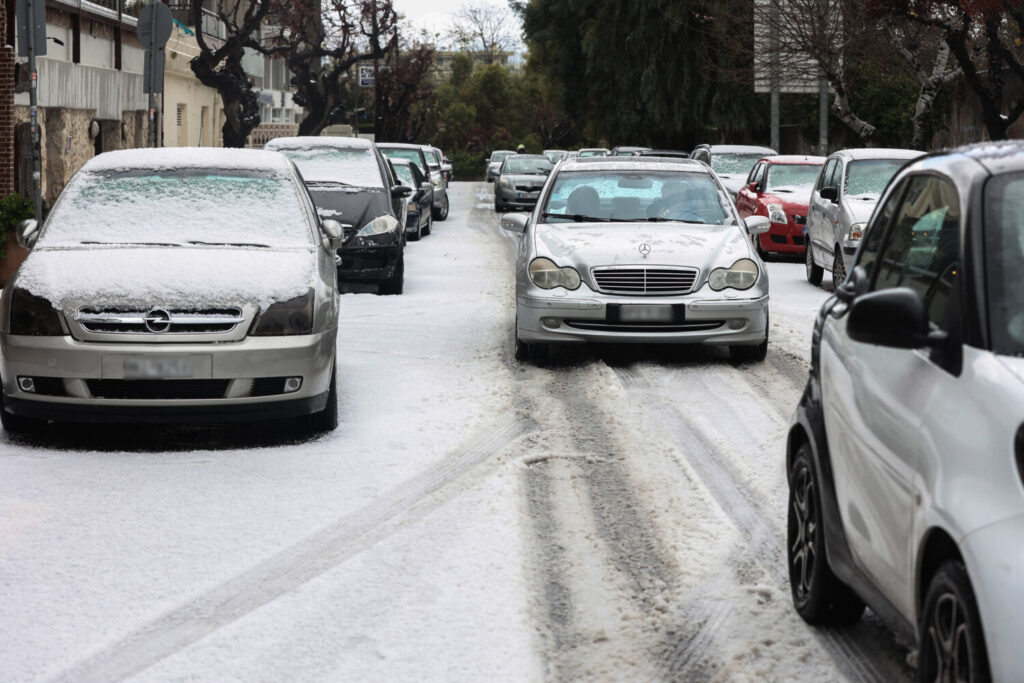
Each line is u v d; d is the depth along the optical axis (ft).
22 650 17.26
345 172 63.00
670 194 44.73
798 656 16.83
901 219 16.71
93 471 26.99
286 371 28.73
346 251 58.85
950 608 12.45
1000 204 13.83
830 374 16.99
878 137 151.23
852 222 61.05
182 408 28.32
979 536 11.50
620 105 172.45
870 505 14.82
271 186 33.81
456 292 61.72
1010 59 81.56
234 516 23.66
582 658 16.98
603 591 19.60
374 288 63.10
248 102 143.02
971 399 12.46
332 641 17.57
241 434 30.99
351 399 34.91
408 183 99.86
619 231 41.88
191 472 26.96
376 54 170.91
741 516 23.66
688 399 35.06
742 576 20.21
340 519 23.50
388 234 59.41
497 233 108.17
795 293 64.44
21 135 91.04
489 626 18.06
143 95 126.31
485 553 21.36
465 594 19.39
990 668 11.14
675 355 42.98
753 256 40.65
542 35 181.37
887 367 14.73
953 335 13.30
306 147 64.85
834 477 16.52
